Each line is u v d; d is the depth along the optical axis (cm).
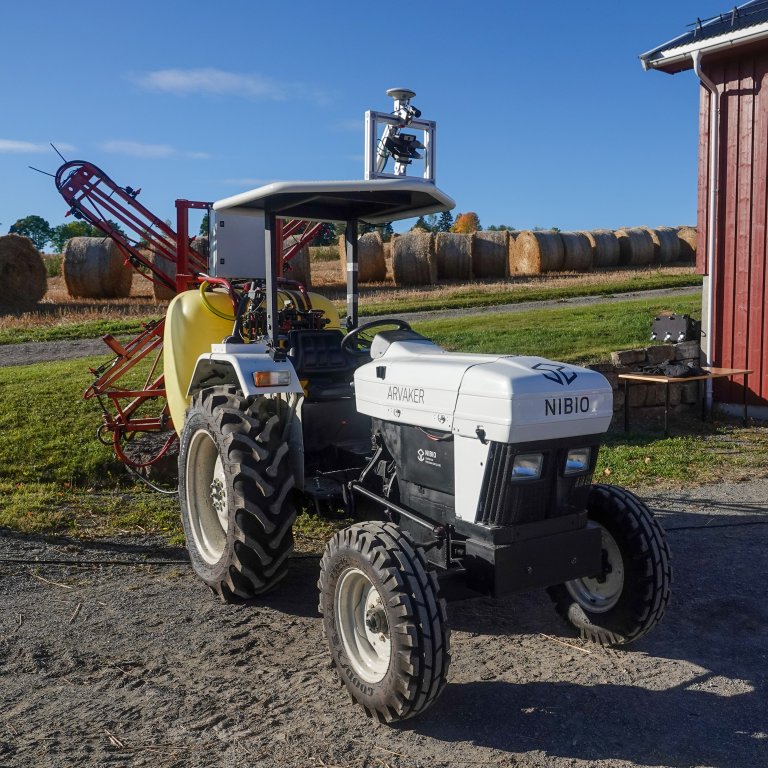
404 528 393
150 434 771
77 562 503
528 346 1206
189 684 354
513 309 1991
